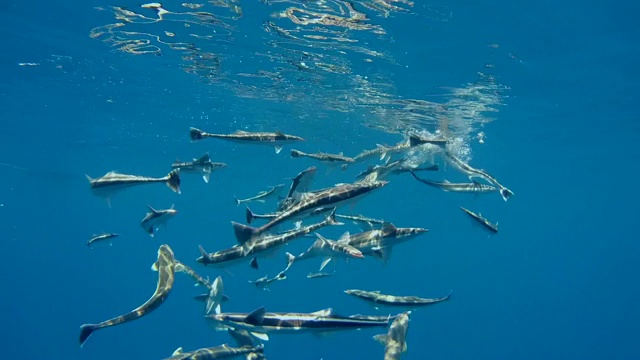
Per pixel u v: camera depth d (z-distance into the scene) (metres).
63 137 29.19
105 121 24.86
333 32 12.62
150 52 15.02
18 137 29.42
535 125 23.03
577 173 39.28
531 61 14.09
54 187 53.09
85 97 20.56
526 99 18.36
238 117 23.72
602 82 16.08
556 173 39.97
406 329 7.45
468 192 10.05
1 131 27.84
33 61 16.14
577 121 22.08
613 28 11.62
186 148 31.39
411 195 51.81
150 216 7.77
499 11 10.84
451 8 10.78
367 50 13.83
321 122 24.38
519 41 12.59
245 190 55.78
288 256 8.49
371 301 7.47
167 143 30.20
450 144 27.84
